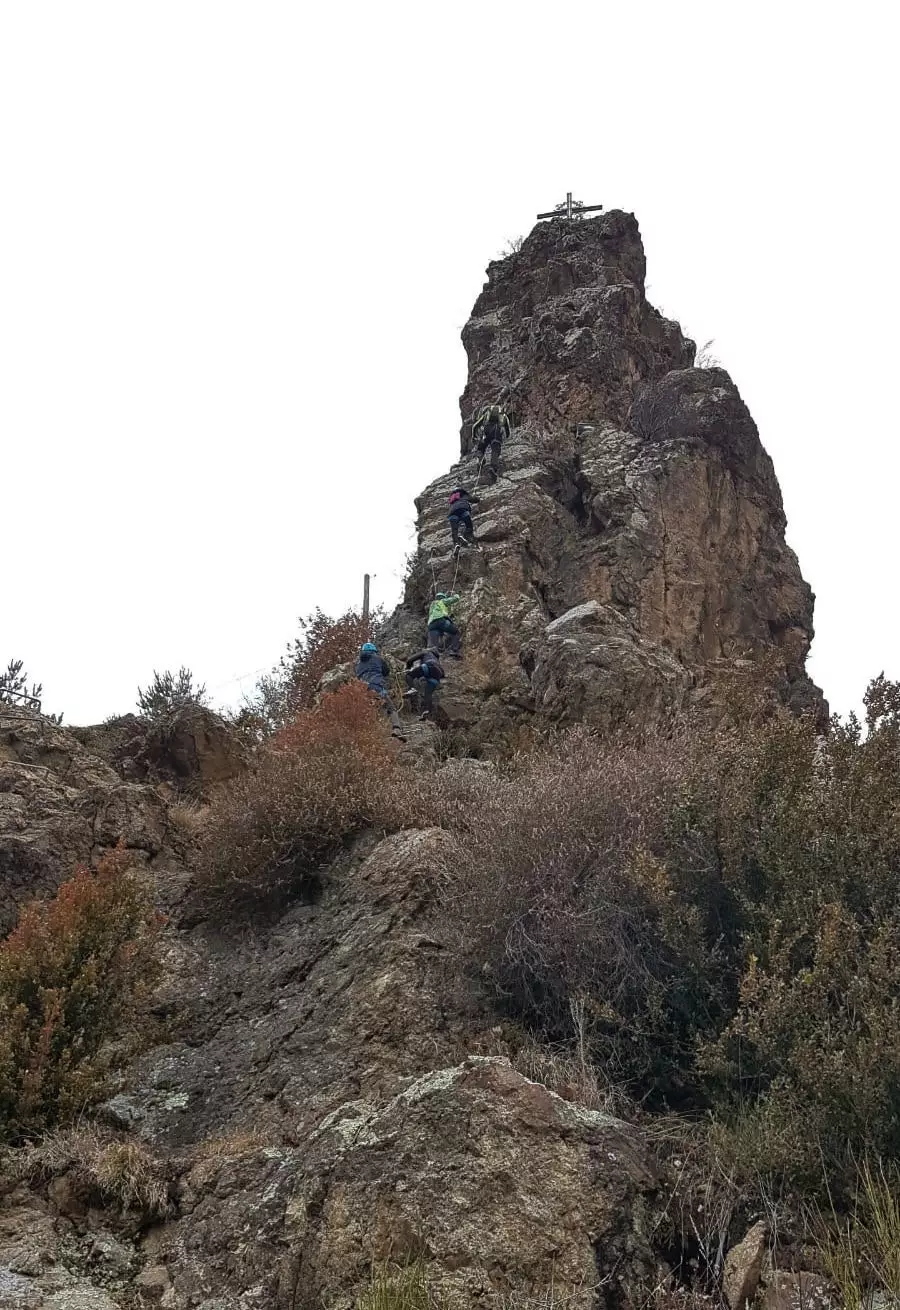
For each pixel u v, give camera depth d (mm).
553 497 17312
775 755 6352
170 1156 5625
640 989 5910
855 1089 4621
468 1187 4516
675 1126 5234
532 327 21094
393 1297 4148
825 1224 4465
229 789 9250
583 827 6578
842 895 5617
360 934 6953
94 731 10930
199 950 7680
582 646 12242
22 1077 5832
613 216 22781
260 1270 4621
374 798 8227
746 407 18375
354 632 16828
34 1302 4523
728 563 16734
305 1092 5840
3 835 8047
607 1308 4215
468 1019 6141
